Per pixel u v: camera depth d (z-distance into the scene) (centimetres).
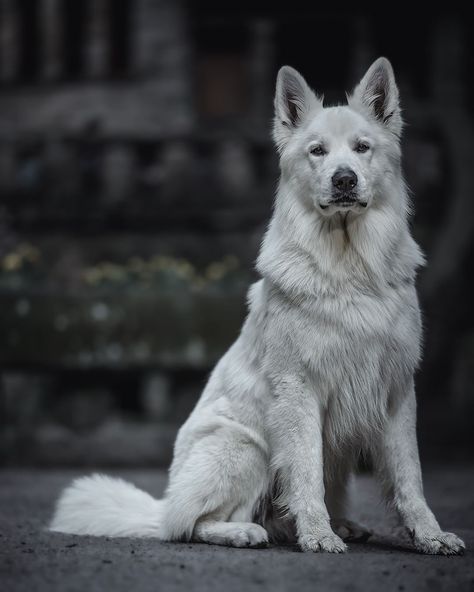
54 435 1346
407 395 579
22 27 2034
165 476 1172
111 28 2000
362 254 571
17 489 1012
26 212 1852
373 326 561
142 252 1852
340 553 536
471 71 1967
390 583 443
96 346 1338
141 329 1338
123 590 426
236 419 598
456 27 1931
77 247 1859
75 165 1852
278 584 439
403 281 586
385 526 684
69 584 440
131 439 1326
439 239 1708
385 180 596
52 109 1977
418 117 1769
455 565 495
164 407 1378
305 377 570
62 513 644
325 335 562
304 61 2103
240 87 2122
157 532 614
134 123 1952
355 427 580
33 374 1386
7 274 1402
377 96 627
